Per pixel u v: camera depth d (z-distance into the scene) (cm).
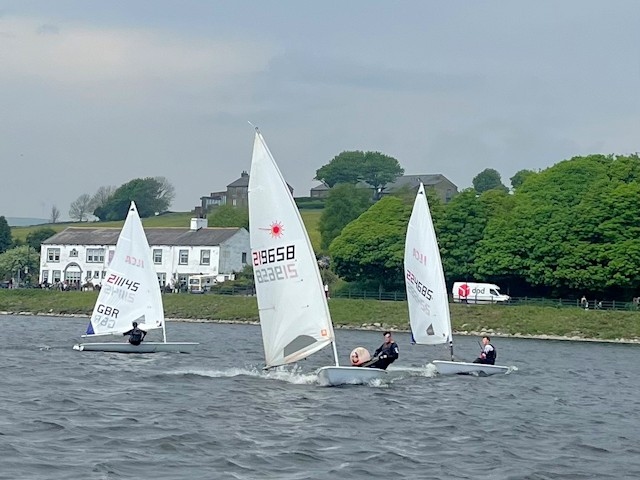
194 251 14738
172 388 4166
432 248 5225
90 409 3503
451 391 4434
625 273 10444
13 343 6744
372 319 10619
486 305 10450
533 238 11044
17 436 2933
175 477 2516
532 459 2942
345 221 16225
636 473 2805
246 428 3206
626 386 5238
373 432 3244
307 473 2612
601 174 11306
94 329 5953
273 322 4159
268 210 4131
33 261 16112
